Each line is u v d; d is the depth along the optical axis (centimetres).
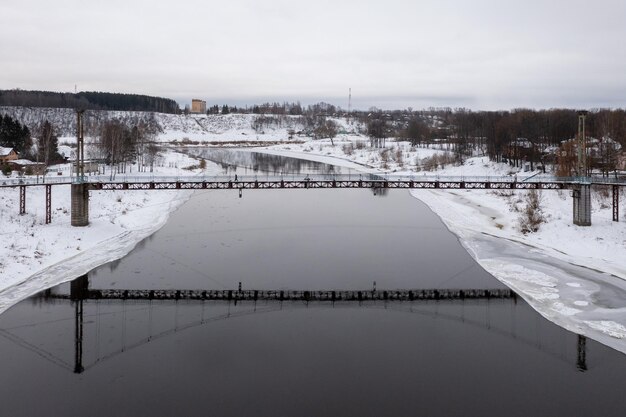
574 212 6744
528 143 12562
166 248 6081
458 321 4066
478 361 3416
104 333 3812
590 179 6812
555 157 11275
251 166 15838
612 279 4944
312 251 6062
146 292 4662
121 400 2942
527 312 4222
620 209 7469
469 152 15488
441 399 2972
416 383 3142
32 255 5372
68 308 4272
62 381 3144
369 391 3053
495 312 4234
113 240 6384
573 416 2812
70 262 5444
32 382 3127
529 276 5097
